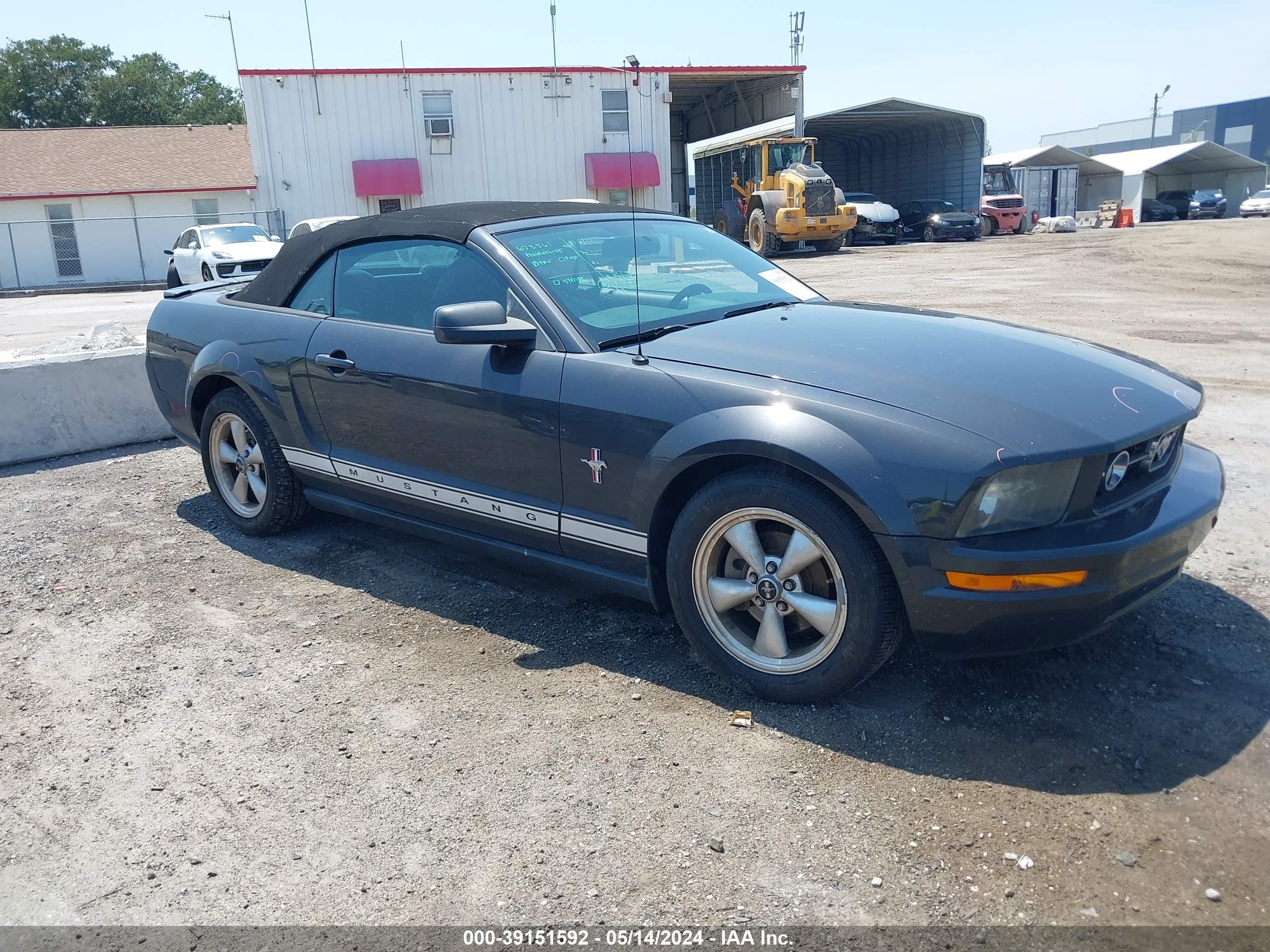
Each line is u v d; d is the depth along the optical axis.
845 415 2.81
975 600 2.64
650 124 30.70
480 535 3.82
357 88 28.16
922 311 3.88
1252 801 2.53
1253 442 5.80
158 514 5.26
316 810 2.66
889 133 40.50
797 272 21.64
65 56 56.38
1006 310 12.48
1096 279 16.67
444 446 3.73
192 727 3.11
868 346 3.22
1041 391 2.90
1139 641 3.37
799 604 2.96
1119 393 2.98
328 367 4.09
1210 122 78.62
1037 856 2.36
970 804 2.55
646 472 3.14
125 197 30.48
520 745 2.92
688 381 3.10
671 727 2.99
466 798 2.68
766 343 3.27
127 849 2.54
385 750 2.93
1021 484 2.64
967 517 2.62
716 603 3.15
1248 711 2.94
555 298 3.52
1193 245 23.86
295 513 4.70
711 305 3.83
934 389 2.88
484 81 29.00
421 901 2.31
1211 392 7.13
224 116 64.44
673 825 2.53
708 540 3.11
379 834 2.55
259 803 2.71
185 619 3.91
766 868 2.36
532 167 29.91
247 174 31.95
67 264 30.28
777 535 3.05
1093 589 2.65
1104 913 2.18
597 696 3.19
